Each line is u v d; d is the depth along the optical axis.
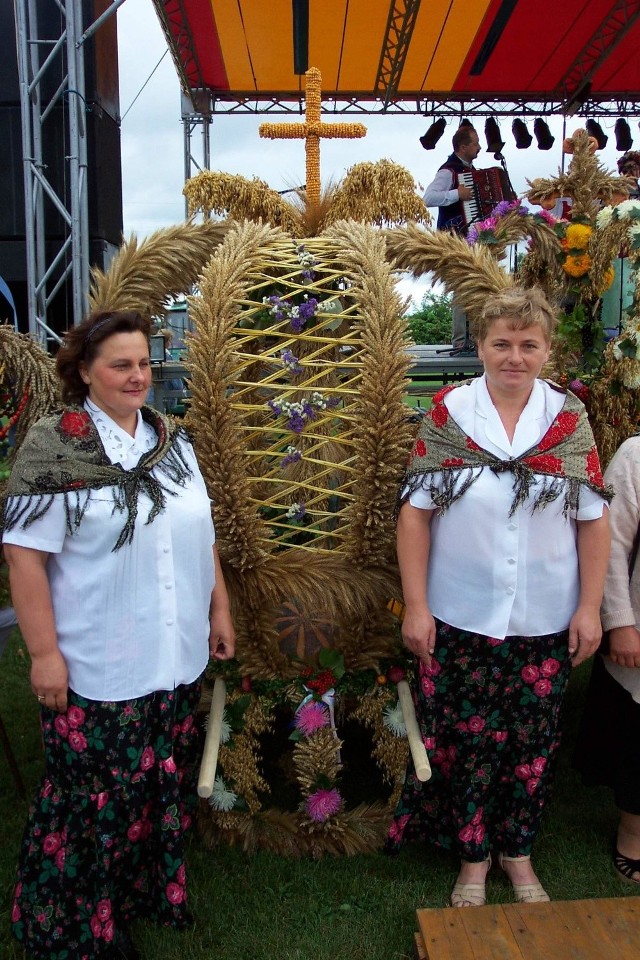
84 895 1.91
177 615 1.92
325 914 2.20
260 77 7.83
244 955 2.06
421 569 2.07
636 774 2.24
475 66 7.72
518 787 2.19
